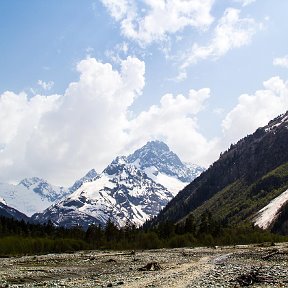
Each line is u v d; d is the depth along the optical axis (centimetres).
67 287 3569
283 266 5081
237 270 4647
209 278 3888
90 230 18912
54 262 7706
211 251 11538
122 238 19038
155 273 4809
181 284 3481
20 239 14125
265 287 3105
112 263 7231
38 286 3766
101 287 3472
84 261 7869
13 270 5897
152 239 17375
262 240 19725
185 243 17662
